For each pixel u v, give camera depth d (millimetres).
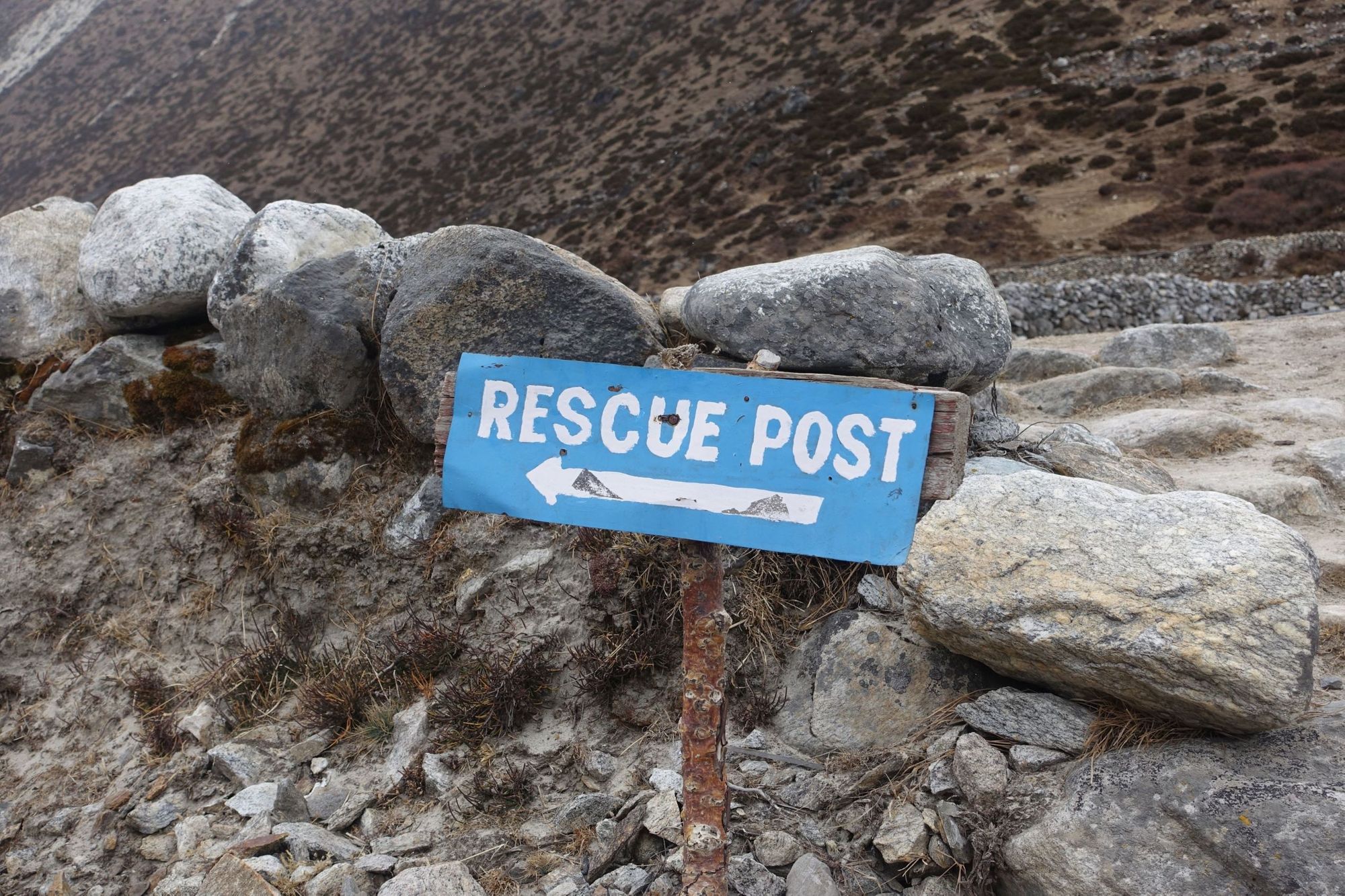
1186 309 15953
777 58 40969
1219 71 28781
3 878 3475
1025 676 2916
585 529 3838
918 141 29891
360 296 4629
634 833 2844
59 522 4969
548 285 4164
